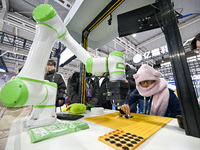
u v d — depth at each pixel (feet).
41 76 1.41
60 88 4.39
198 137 1.09
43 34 1.43
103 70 1.69
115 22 3.39
